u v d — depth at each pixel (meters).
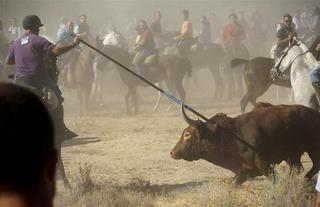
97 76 20.36
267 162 7.70
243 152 7.70
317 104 11.95
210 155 7.78
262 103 8.27
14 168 1.22
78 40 8.12
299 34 23.97
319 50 12.25
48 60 8.02
